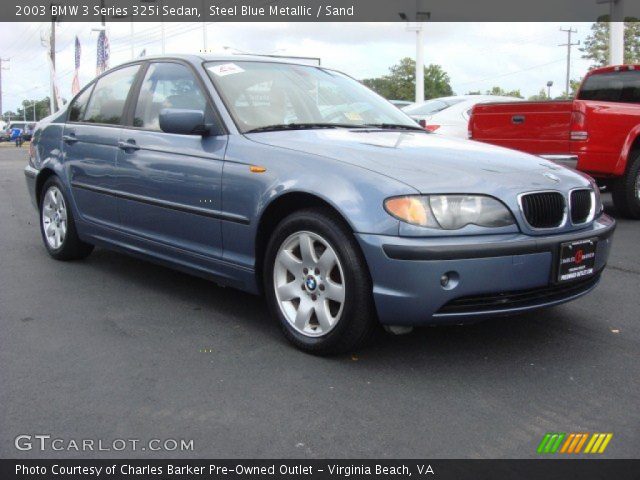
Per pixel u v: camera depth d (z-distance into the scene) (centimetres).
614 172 776
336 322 352
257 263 395
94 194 523
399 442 278
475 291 329
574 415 301
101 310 452
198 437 282
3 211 948
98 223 525
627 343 390
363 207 335
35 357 369
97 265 579
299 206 379
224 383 335
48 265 580
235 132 414
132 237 488
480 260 327
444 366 355
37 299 478
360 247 337
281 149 385
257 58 489
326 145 381
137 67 519
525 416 300
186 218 434
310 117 449
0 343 390
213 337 400
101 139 514
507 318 432
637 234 725
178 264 454
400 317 332
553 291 360
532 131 799
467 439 280
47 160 587
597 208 397
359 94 508
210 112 430
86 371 350
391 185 334
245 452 271
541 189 356
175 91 466
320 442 278
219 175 406
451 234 327
